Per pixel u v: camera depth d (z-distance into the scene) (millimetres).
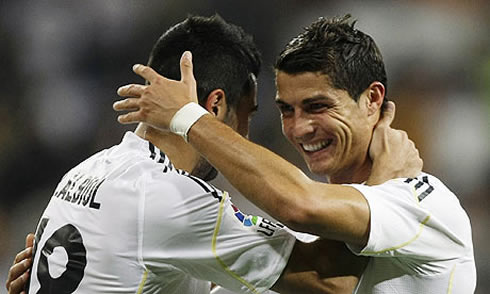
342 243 8164
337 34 8367
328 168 8500
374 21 25047
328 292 8102
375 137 8531
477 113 24344
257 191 7426
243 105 9031
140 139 8375
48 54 25641
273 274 7887
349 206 7465
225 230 7715
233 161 7516
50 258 8039
